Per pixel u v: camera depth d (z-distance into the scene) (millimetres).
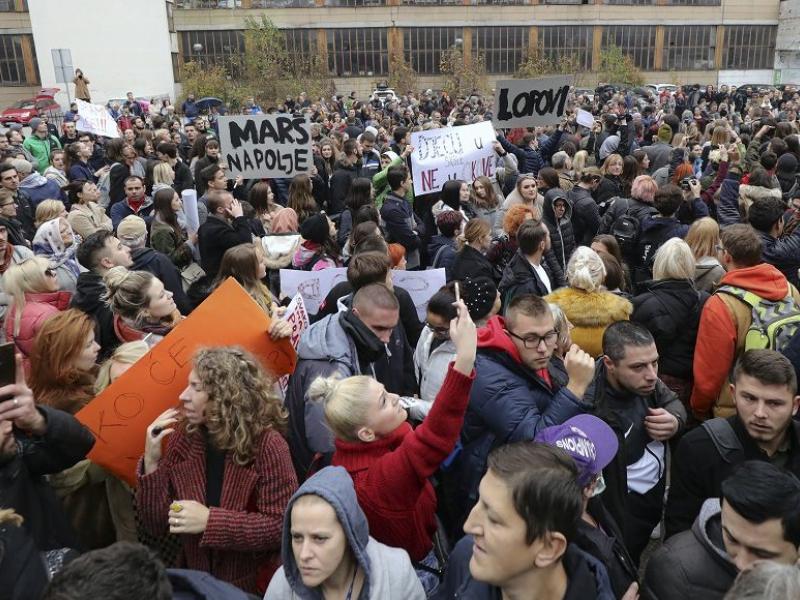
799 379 3709
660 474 3258
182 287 5777
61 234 5812
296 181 7797
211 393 2688
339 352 3453
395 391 3990
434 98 35281
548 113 8984
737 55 50281
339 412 2705
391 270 5316
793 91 33219
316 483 2213
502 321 3277
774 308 3775
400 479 2602
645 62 49500
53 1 36531
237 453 2688
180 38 45656
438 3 47094
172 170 9398
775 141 9391
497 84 8734
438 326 3670
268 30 40750
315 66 42031
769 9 49531
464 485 3166
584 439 2471
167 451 2822
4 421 2412
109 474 3123
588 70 48719
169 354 3104
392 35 47281
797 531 2080
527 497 1813
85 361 3236
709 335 3826
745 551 2129
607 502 2912
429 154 8328
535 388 3158
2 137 12594
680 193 6316
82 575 1623
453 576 2213
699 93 33344
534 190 7273
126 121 23109
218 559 2738
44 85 37312
